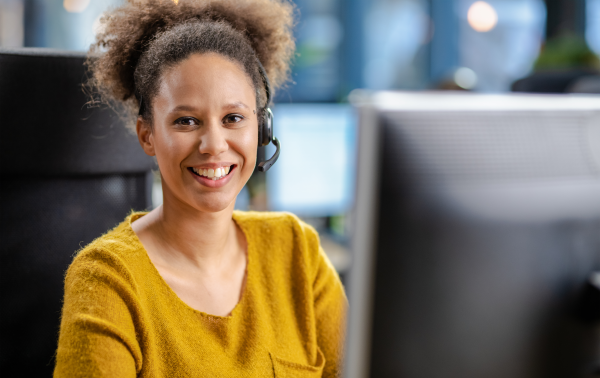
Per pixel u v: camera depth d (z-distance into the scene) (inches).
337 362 37.6
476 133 24.7
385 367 23.7
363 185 23.6
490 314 24.8
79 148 40.2
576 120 26.9
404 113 23.6
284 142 86.9
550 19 139.9
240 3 35.0
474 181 24.4
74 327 27.2
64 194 40.6
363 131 23.6
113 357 26.8
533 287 25.6
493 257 24.7
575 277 26.2
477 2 146.9
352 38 139.6
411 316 23.7
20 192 39.2
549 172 26.0
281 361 33.3
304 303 36.0
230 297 32.9
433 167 23.8
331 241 89.0
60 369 26.8
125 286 28.7
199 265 32.2
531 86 93.3
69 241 40.8
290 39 38.6
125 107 36.3
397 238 23.4
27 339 39.5
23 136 38.4
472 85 106.0
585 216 26.5
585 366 26.7
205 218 31.3
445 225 23.9
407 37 145.4
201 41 30.1
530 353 25.8
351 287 24.0
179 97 29.4
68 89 39.4
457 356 24.4
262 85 33.5
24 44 124.3
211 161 29.7
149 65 30.8
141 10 32.6
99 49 35.1
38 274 39.9
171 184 30.5
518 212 25.2
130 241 30.9
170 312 30.3
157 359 29.4
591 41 138.9
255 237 35.7
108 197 42.0
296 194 88.3
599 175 26.8
